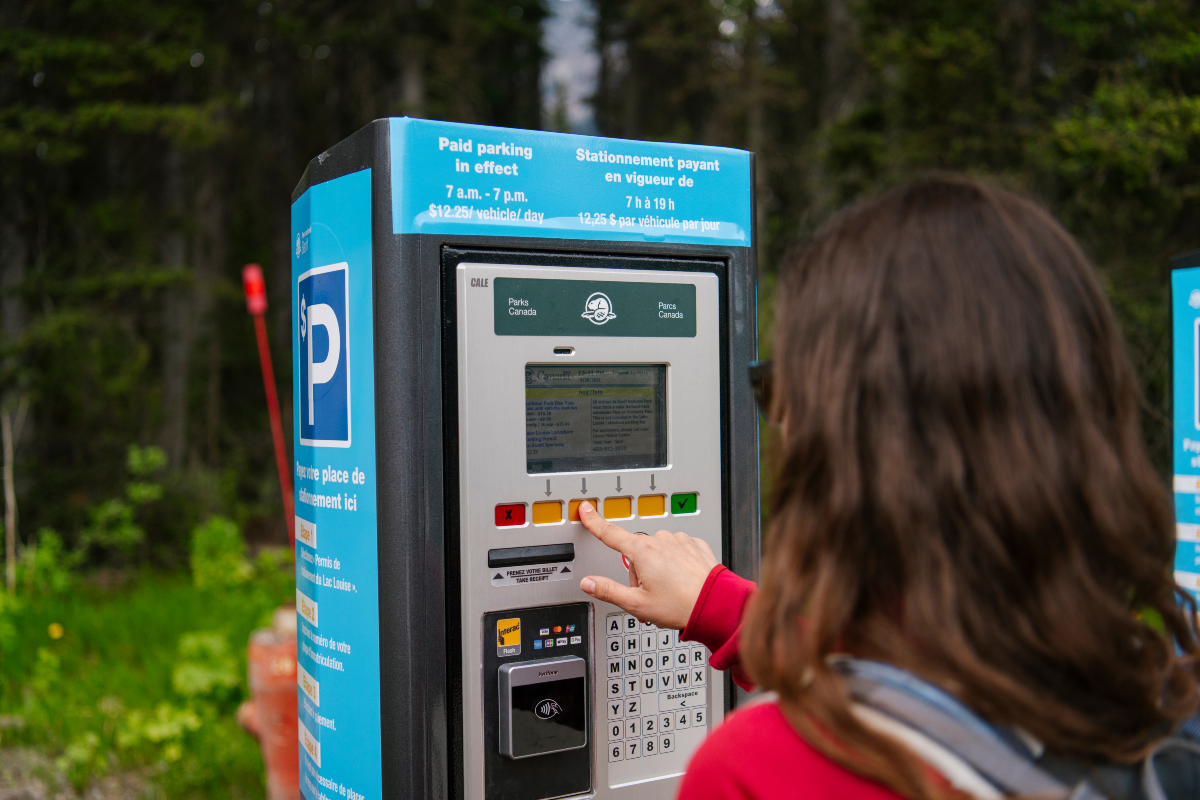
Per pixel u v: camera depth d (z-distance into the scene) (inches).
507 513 58.4
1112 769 28.7
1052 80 300.4
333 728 62.7
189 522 374.3
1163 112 262.7
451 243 57.3
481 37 495.8
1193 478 99.9
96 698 189.3
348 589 60.8
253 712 137.5
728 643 50.1
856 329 30.7
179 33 355.6
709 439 65.9
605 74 622.2
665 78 567.5
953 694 27.6
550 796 60.2
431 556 56.3
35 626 234.8
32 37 329.4
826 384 31.0
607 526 58.7
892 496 28.9
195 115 341.7
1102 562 29.6
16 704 191.6
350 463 60.3
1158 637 31.2
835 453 30.3
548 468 60.1
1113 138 263.0
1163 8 271.6
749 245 68.4
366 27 467.5
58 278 358.3
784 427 35.1
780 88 462.6
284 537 456.1
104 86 340.8
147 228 395.5
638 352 63.0
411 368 56.1
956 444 28.9
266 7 420.8
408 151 56.3
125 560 357.1
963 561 28.4
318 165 63.2
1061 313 29.9
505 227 59.0
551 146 60.7
